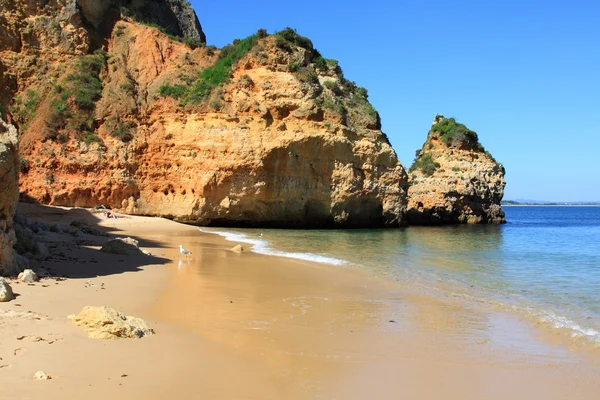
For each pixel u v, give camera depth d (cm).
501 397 737
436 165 7050
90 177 4097
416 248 3028
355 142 4728
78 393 638
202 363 794
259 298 1345
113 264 1720
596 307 1352
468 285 1683
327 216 4678
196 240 2959
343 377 786
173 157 4366
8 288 1066
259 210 4459
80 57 4675
